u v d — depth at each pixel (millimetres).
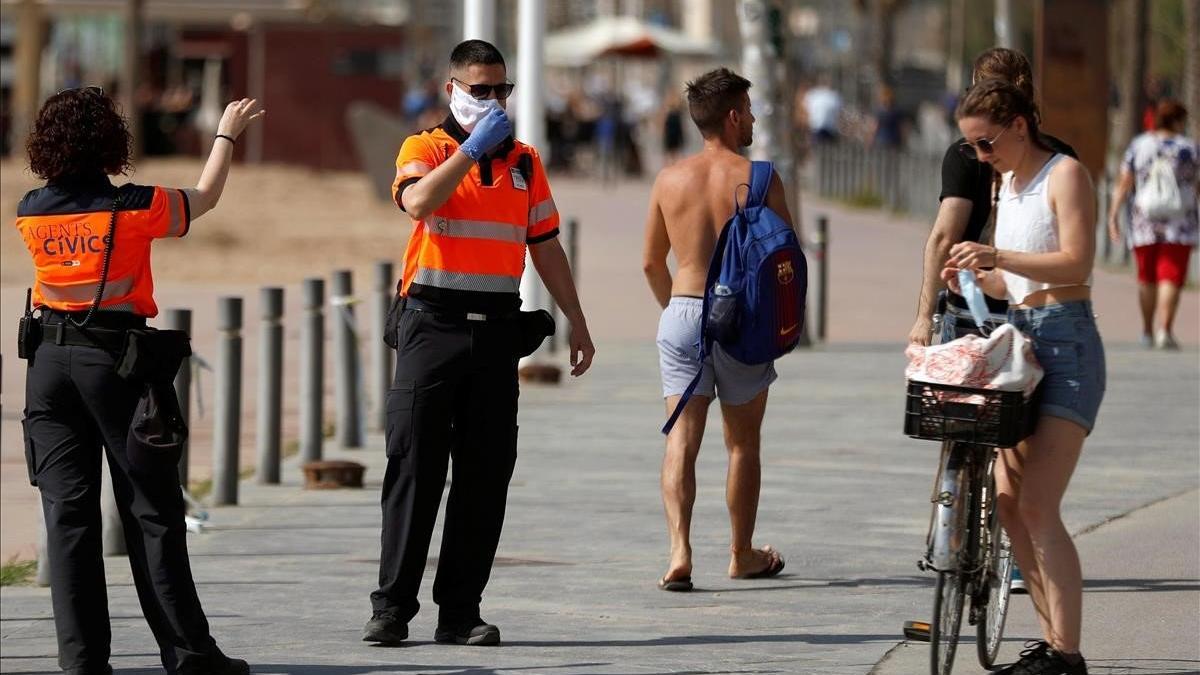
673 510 18469
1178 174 37469
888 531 21453
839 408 31125
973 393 13516
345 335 28406
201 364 22672
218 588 18984
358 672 15336
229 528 22375
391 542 16047
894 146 89875
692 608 17766
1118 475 24641
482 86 15648
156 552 14383
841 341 40500
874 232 68188
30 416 14477
